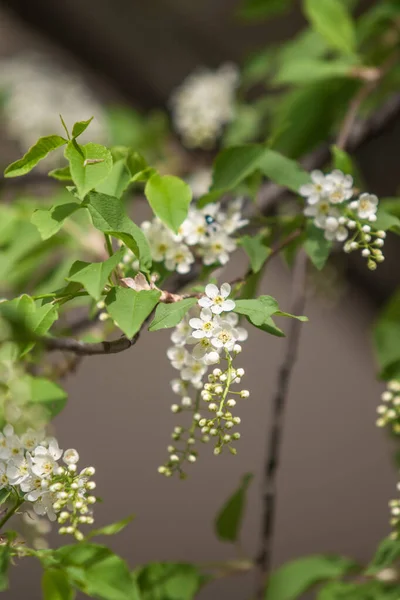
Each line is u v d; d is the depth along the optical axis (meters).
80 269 0.97
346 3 1.42
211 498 1.63
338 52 1.31
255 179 1.09
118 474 1.61
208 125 1.41
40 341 0.97
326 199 1.03
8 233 1.11
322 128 1.21
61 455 0.98
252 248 1.04
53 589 0.99
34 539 1.05
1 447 0.98
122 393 1.65
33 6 1.67
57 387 1.00
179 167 1.45
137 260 1.01
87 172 0.97
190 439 1.00
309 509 1.69
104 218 0.99
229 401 0.97
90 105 1.44
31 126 1.40
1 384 0.99
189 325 1.00
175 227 1.00
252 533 1.63
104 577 1.00
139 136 1.42
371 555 1.67
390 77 1.29
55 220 0.98
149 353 1.69
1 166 1.35
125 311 0.96
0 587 0.98
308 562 1.13
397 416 1.07
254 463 1.66
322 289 1.44
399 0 1.23
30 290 1.15
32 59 1.56
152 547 1.58
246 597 1.56
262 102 1.44
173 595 1.09
